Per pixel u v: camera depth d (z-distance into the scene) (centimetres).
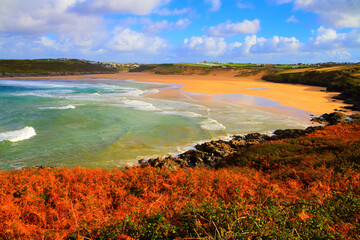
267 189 743
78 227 461
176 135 2420
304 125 2898
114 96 5225
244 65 19762
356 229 423
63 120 2866
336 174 974
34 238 448
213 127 2717
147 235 410
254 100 4844
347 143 1523
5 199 598
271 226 392
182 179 855
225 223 411
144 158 1848
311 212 497
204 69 16825
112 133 2408
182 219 455
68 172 898
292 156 1510
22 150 1917
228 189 779
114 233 414
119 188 756
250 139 2267
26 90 6272
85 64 18962
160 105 4059
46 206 601
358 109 3938
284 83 10100
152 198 694
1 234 444
